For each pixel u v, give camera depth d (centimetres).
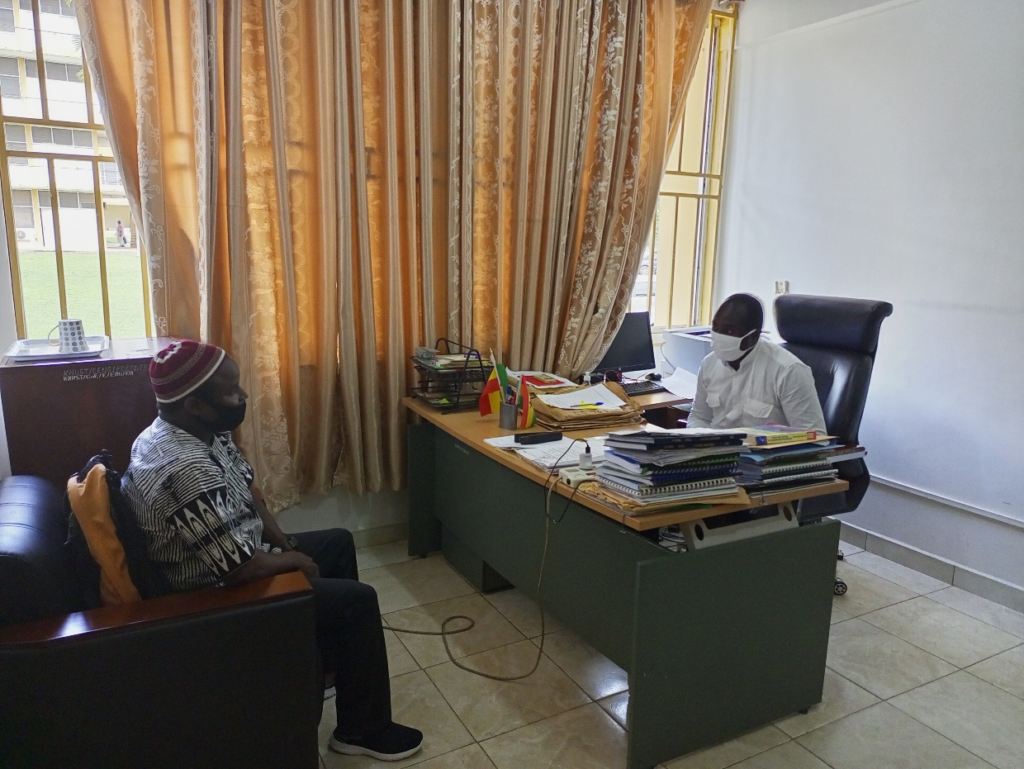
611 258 332
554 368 334
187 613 140
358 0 258
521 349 319
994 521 274
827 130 331
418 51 273
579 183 319
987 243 270
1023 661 234
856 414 254
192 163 242
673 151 381
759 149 368
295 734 153
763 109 363
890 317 308
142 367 207
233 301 249
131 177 237
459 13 278
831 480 192
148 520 151
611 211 328
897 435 308
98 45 223
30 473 200
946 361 287
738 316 233
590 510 199
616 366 344
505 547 246
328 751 187
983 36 267
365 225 273
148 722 140
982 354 275
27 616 137
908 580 292
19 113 235
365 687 177
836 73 324
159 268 239
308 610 150
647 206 339
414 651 234
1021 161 258
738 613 181
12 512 154
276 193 254
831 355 265
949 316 285
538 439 228
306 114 258
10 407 196
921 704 211
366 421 288
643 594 163
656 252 390
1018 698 214
